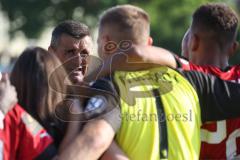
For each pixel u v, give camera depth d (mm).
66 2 90750
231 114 10133
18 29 90438
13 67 9430
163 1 89438
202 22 10594
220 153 10242
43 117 9242
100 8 89938
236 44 10852
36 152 8914
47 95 9281
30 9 90562
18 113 9016
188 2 89125
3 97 8992
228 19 10602
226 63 10703
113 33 9828
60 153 8992
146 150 9359
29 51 9406
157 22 88000
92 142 8984
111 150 9219
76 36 12930
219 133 10156
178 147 9492
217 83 10133
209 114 10078
